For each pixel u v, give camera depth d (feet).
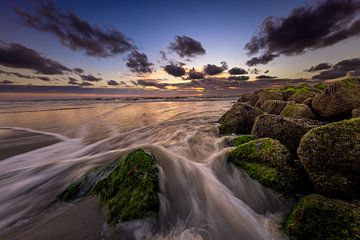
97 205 14.75
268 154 17.12
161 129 46.55
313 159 14.55
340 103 30.40
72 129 52.13
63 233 12.69
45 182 20.54
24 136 44.60
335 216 10.84
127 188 14.15
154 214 13.12
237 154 19.21
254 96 71.10
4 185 20.54
